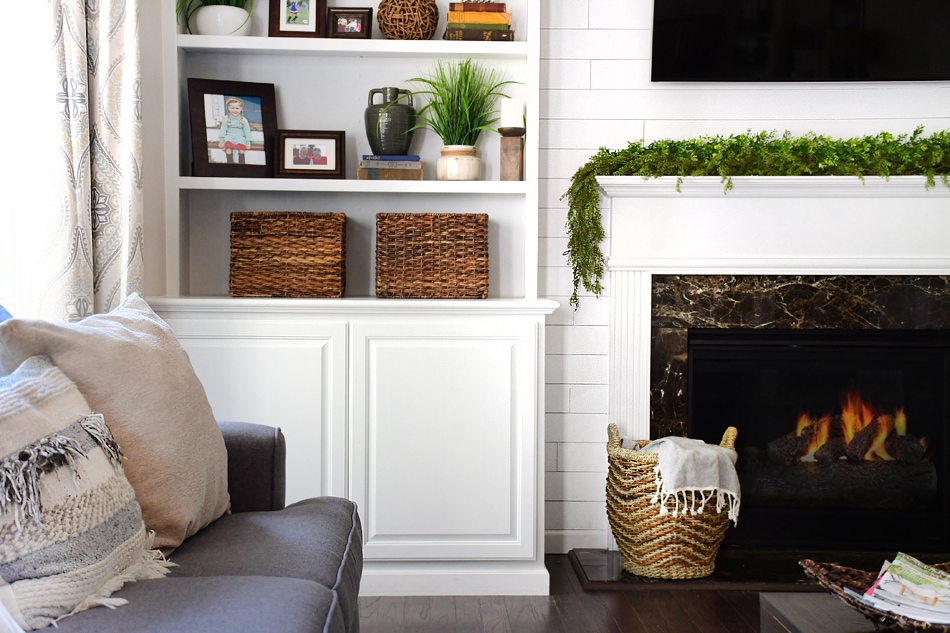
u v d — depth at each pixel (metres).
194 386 1.80
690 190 3.13
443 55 3.18
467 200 3.29
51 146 2.16
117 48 2.44
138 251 2.54
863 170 3.09
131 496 1.49
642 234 3.20
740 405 3.32
